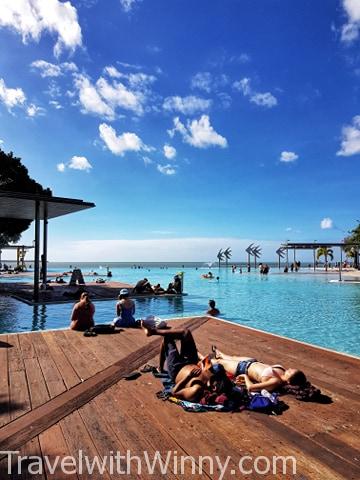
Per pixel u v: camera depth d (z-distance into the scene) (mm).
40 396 4066
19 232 32562
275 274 45281
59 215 20328
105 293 17578
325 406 3857
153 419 3510
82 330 7816
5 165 29578
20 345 6469
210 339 7137
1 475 2584
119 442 3068
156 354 5863
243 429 3320
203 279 36656
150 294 17969
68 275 36750
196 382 3938
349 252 62656
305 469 2689
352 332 10898
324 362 5555
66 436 3158
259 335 7516
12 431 3238
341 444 3062
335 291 23516
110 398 4023
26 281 26797
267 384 4082
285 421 3494
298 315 14023
